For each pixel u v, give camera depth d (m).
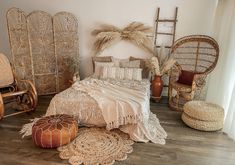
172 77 3.62
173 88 3.60
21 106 3.37
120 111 2.57
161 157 2.22
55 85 4.16
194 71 3.57
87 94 2.88
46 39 3.86
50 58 3.98
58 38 3.93
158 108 3.55
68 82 4.23
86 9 4.04
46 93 4.12
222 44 3.17
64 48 4.03
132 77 3.60
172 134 2.70
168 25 3.78
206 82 3.55
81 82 3.34
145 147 2.40
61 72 4.14
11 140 2.51
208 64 3.57
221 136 2.69
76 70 4.21
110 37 3.92
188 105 2.98
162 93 4.11
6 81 3.32
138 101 2.63
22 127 2.81
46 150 2.31
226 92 3.02
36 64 3.90
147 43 3.86
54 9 4.16
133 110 2.53
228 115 2.75
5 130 2.74
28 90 3.31
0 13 4.40
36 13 3.68
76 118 2.74
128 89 3.06
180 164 2.12
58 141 2.29
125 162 2.13
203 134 2.72
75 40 4.08
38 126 2.32
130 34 3.86
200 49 3.62
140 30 3.87
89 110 2.71
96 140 2.51
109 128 2.63
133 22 3.88
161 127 2.86
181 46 3.70
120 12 3.91
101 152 2.28
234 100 2.66
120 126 2.69
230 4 2.99
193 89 3.24
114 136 2.60
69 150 2.30
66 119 2.48
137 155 2.25
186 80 3.47
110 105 2.61
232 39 2.89
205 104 3.03
